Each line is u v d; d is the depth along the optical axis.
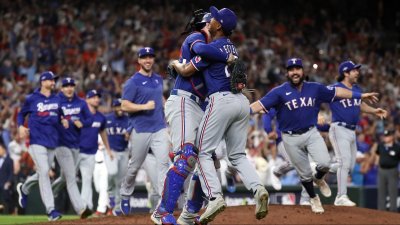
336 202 22.00
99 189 26.56
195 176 15.46
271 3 63.72
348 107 22.12
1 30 47.06
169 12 55.06
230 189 23.22
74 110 23.64
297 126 19.58
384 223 18.39
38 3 51.25
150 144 20.34
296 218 18.52
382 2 68.19
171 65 15.66
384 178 32.31
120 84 42.97
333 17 65.44
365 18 65.56
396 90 51.81
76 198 23.17
